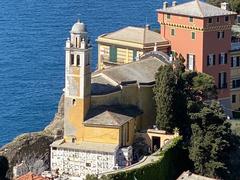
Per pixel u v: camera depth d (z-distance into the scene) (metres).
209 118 187.50
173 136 191.88
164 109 193.88
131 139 193.25
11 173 195.75
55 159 189.62
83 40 189.62
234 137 192.00
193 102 195.62
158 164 181.12
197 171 186.88
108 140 188.25
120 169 178.38
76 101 190.00
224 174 187.12
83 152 187.62
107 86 195.62
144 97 198.38
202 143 186.00
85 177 179.12
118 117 190.25
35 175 185.75
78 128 190.25
